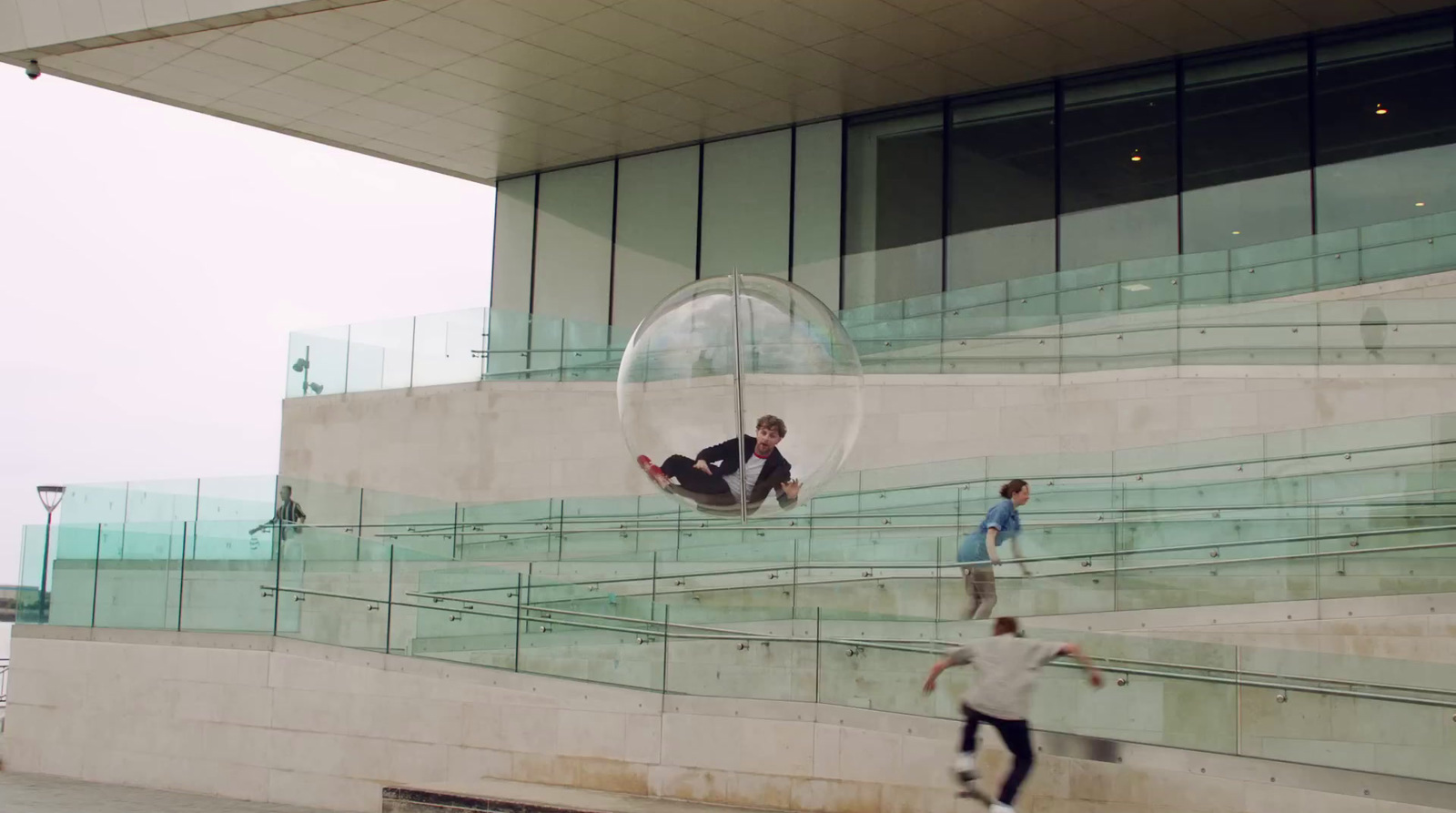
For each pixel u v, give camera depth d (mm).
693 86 22672
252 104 24375
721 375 6859
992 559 12750
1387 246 16641
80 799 15148
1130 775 10570
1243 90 20516
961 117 22844
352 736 15125
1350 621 12742
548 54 21562
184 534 16844
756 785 12383
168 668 16719
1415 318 15844
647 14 20000
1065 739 10875
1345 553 12836
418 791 12906
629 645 13359
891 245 23172
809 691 12242
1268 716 10125
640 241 25969
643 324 7090
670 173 25734
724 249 24891
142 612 17141
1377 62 19562
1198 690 10398
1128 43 20531
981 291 19281
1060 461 16125
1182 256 17812
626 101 23453
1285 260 17188
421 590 14867
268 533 16172
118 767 17000
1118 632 13031
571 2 19656
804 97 23062
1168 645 10531
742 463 6809
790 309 6934
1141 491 14570
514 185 27922
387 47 21516
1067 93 21922
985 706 10055
